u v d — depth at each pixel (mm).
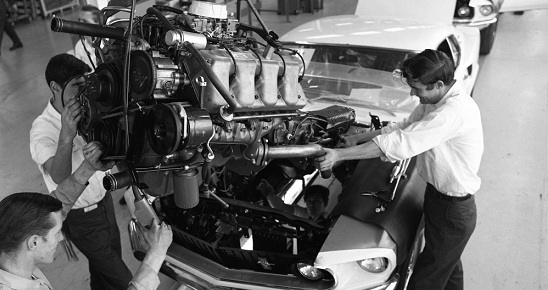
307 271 2385
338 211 2529
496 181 4148
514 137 4793
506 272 3174
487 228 3598
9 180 4574
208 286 2570
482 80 6133
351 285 2344
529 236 3492
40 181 4543
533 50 7074
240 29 2115
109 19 2061
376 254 2275
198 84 1608
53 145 2449
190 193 1723
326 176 2318
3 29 8320
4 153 5090
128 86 1571
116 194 4297
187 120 1492
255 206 2561
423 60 2160
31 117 5934
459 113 2197
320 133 2588
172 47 1662
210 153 1628
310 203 2973
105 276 2756
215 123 1727
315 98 3650
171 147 1486
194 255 2670
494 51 7129
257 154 1935
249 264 2576
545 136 4785
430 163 2357
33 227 1450
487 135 4852
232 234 2645
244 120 1848
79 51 4426
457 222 2412
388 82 3600
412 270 2752
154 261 1694
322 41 3914
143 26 1828
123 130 1644
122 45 1827
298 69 1963
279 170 3057
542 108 5324
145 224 1805
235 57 1705
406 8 4770
